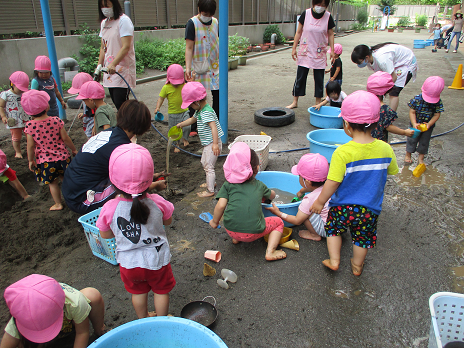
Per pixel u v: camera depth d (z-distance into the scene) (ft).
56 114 17.87
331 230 9.02
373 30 123.54
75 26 36.83
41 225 11.76
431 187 13.75
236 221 9.68
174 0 49.16
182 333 6.44
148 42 43.50
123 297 8.68
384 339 7.38
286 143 18.71
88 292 7.07
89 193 10.07
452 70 40.98
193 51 17.85
